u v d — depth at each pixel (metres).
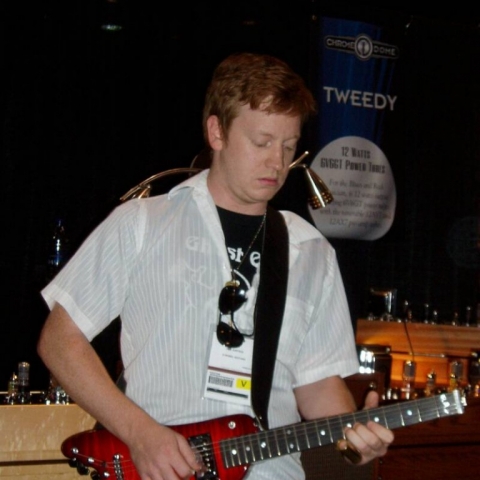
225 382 1.90
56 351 1.89
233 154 1.90
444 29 5.13
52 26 4.12
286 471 1.96
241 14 4.54
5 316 3.97
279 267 2.01
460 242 5.22
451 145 5.18
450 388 4.15
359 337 4.32
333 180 4.71
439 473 3.64
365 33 4.77
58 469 2.77
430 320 5.02
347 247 4.91
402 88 4.87
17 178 4.03
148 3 4.31
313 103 1.95
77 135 4.16
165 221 1.95
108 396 1.82
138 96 4.28
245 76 1.88
